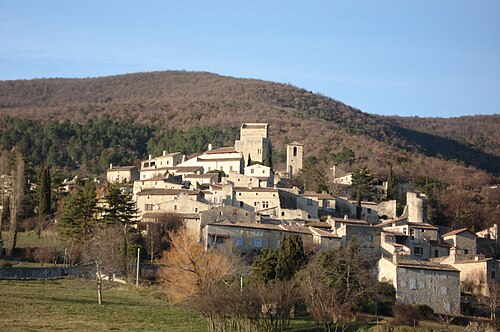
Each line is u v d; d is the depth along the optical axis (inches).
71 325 4382.4
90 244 6343.5
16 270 5708.7
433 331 4746.6
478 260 6353.3
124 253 6240.2
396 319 5044.3
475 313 5620.1
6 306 4758.9
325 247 6712.6
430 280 5536.4
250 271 5880.9
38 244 6953.7
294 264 5561.0
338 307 4970.5
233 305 4377.5
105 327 4407.0
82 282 5831.7
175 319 4778.5
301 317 4955.7
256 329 4409.5
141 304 5216.5
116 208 7116.1
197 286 5344.5
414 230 7224.4
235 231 6658.5
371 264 6063.0
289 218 7819.9
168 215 7278.5
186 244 5674.2
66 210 7121.1
